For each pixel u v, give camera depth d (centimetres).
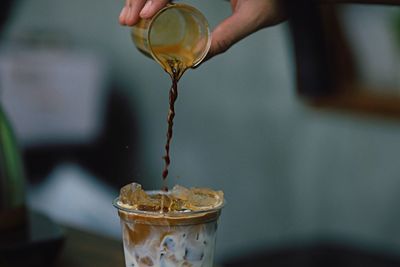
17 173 193
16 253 180
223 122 445
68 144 425
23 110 410
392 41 355
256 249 419
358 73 355
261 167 445
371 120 384
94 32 442
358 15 347
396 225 404
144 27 147
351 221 425
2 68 408
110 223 374
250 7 160
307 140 432
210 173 450
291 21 278
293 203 443
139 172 446
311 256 351
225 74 441
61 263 187
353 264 341
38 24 440
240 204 450
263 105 439
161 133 449
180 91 444
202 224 135
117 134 442
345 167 423
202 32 148
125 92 443
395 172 403
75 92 425
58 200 393
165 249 135
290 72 422
